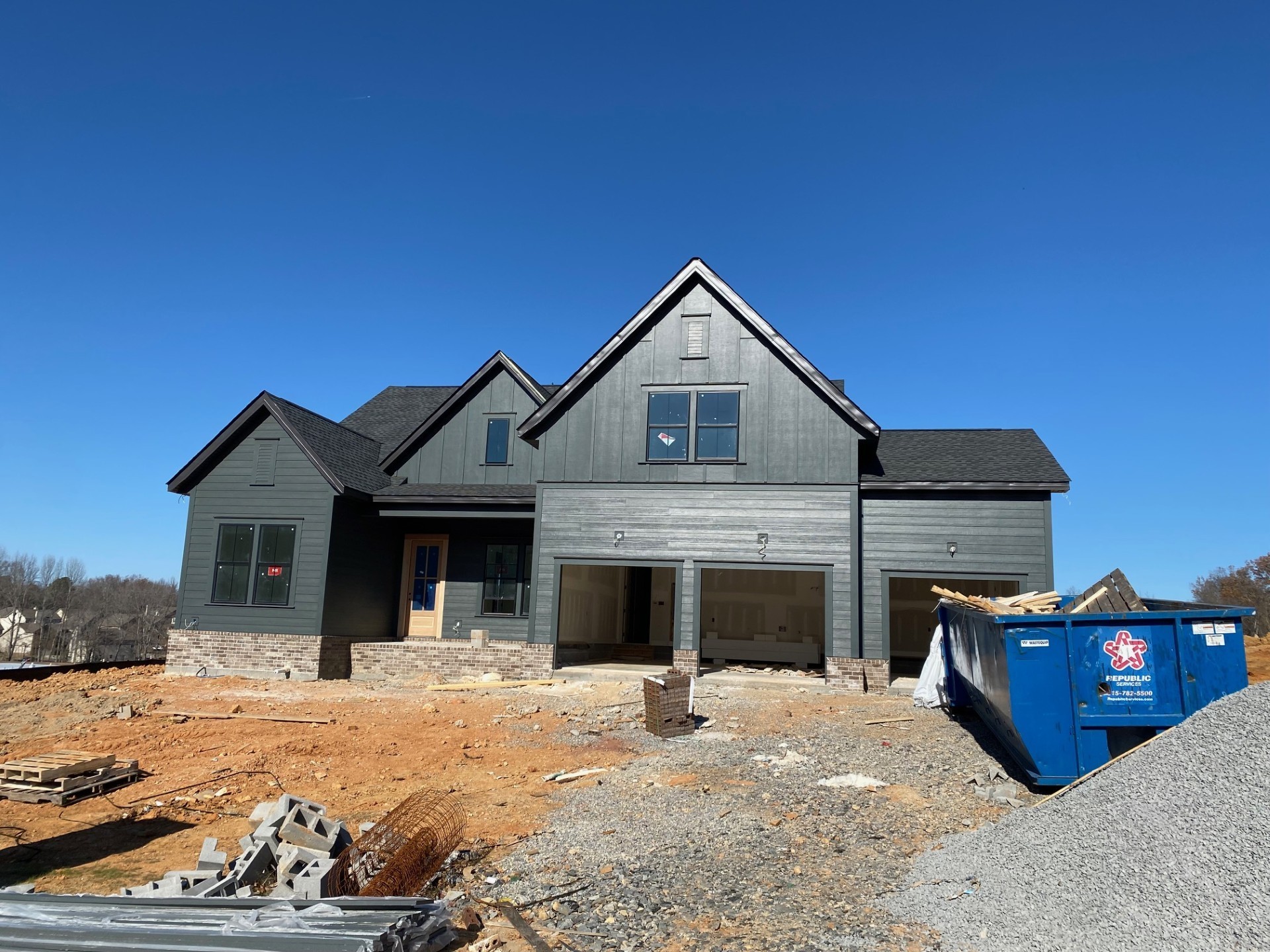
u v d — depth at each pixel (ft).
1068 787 24.34
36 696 49.19
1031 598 33.81
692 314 59.52
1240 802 17.16
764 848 22.13
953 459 59.62
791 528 55.77
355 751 35.78
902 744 34.58
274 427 62.69
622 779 30.32
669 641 76.64
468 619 67.05
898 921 17.24
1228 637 25.53
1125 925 15.21
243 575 61.26
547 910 18.62
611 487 58.80
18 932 15.48
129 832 25.48
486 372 68.18
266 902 17.07
